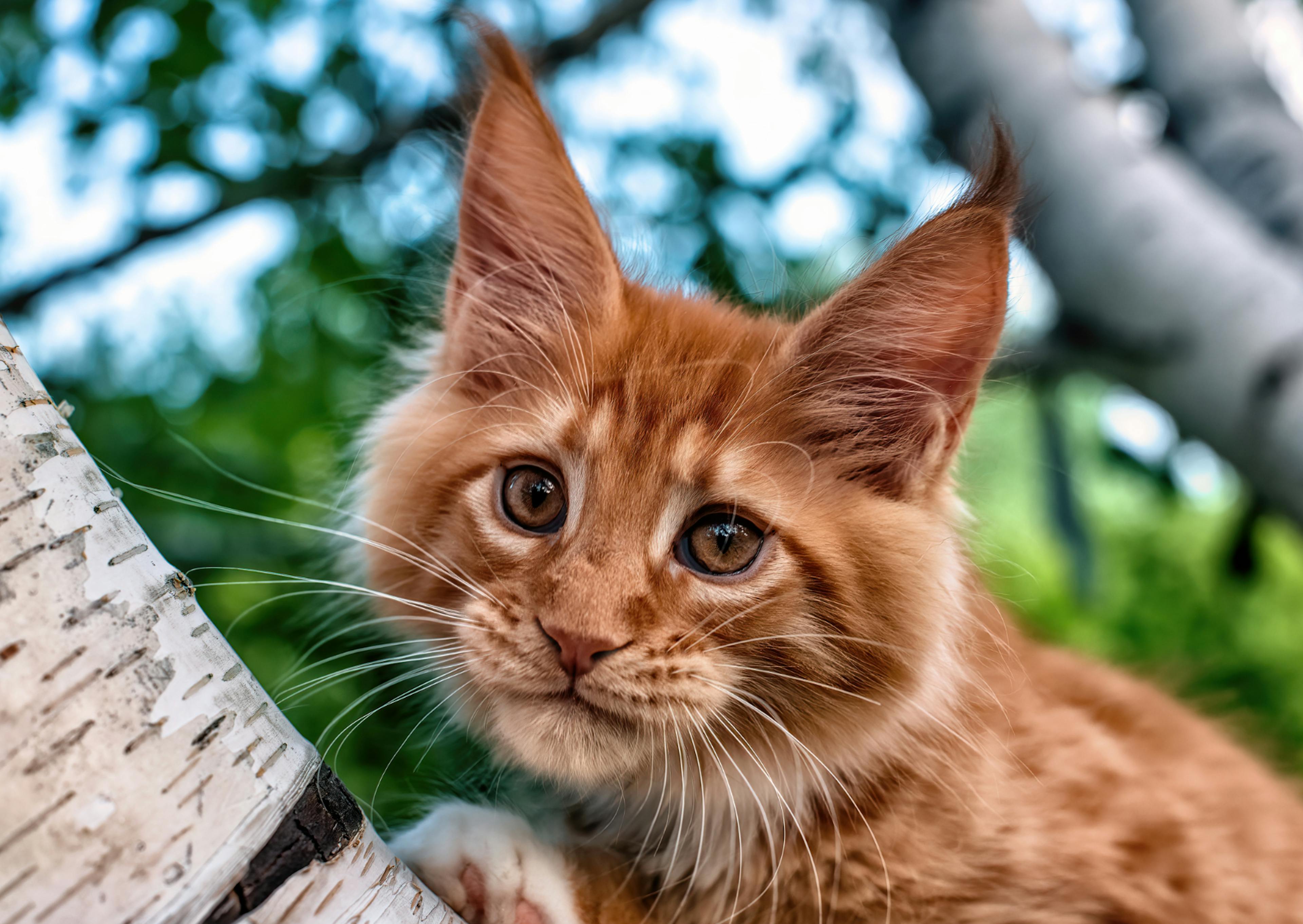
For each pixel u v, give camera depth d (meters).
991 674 0.34
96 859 0.21
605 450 0.32
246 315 0.46
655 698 0.30
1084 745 0.33
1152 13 0.46
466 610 0.31
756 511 0.31
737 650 0.31
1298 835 0.36
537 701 0.31
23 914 0.20
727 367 0.33
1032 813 0.32
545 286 0.34
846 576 0.32
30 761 0.21
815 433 0.33
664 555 0.31
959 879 0.31
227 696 0.24
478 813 0.32
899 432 0.33
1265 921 0.33
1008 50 0.43
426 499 0.33
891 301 0.32
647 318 0.34
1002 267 0.31
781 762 0.32
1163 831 0.33
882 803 0.32
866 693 0.32
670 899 0.32
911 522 0.33
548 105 0.38
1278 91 0.44
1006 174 0.31
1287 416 0.36
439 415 0.34
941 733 0.32
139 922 0.21
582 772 0.31
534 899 0.30
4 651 0.21
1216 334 0.38
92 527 0.23
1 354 0.24
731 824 0.32
